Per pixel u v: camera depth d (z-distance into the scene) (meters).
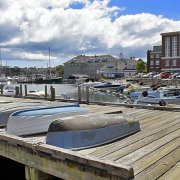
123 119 6.14
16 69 115.81
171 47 71.88
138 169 4.14
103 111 9.30
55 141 5.43
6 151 5.90
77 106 7.99
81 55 114.94
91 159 4.12
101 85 36.28
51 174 4.86
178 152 4.82
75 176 4.41
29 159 5.31
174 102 19.05
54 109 7.29
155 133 6.16
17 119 6.66
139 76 60.31
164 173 3.98
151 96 20.61
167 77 51.66
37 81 70.44
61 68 119.44
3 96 16.58
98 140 5.48
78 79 66.56
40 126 6.79
